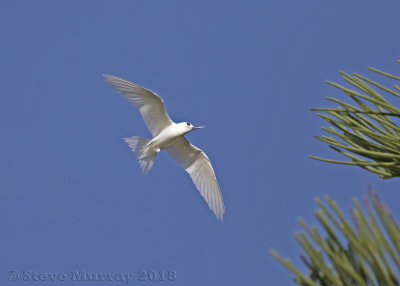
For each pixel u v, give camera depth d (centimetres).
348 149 505
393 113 500
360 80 530
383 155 485
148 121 1405
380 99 522
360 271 349
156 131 1423
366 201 324
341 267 347
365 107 529
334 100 523
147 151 1421
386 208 315
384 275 322
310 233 343
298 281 362
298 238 344
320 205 338
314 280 362
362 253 325
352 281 350
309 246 342
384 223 313
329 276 338
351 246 353
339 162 481
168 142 1432
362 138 528
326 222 346
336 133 536
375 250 323
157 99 1368
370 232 320
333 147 524
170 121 1424
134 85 1339
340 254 353
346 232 329
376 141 511
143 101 1375
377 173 507
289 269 329
